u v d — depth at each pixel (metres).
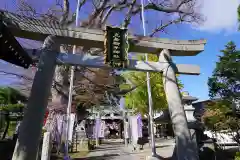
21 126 6.09
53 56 7.06
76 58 7.29
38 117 6.21
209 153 9.66
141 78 18.55
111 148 18.02
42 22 7.18
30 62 7.30
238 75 14.38
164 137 30.64
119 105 22.28
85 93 15.68
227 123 11.38
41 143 8.42
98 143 21.33
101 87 15.53
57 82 13.30
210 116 12.69
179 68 8.33
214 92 15.36
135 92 20.12
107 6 14.04
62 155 11.95
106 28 7.48
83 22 12.98
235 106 13.55
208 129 12.92
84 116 20.14
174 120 7.44
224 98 14.50
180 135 7.19
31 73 11.67
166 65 8.10
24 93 14.25
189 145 7.10
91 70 14.42
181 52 8.59
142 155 12.80
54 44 7.15
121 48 7.43
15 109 13.87
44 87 6.60
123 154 13.66
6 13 6.82
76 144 16.11
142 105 20.39
